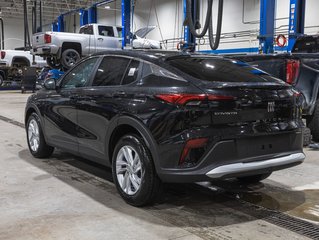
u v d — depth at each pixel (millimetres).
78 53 15578
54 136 5230
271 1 10969
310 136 6539
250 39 20312
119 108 3871
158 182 3662
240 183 4676
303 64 6449
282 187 4547
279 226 3408
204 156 3346
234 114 3432
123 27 16109
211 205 3912
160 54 4023
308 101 6449
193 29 7461
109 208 3764
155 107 3529
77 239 3074
